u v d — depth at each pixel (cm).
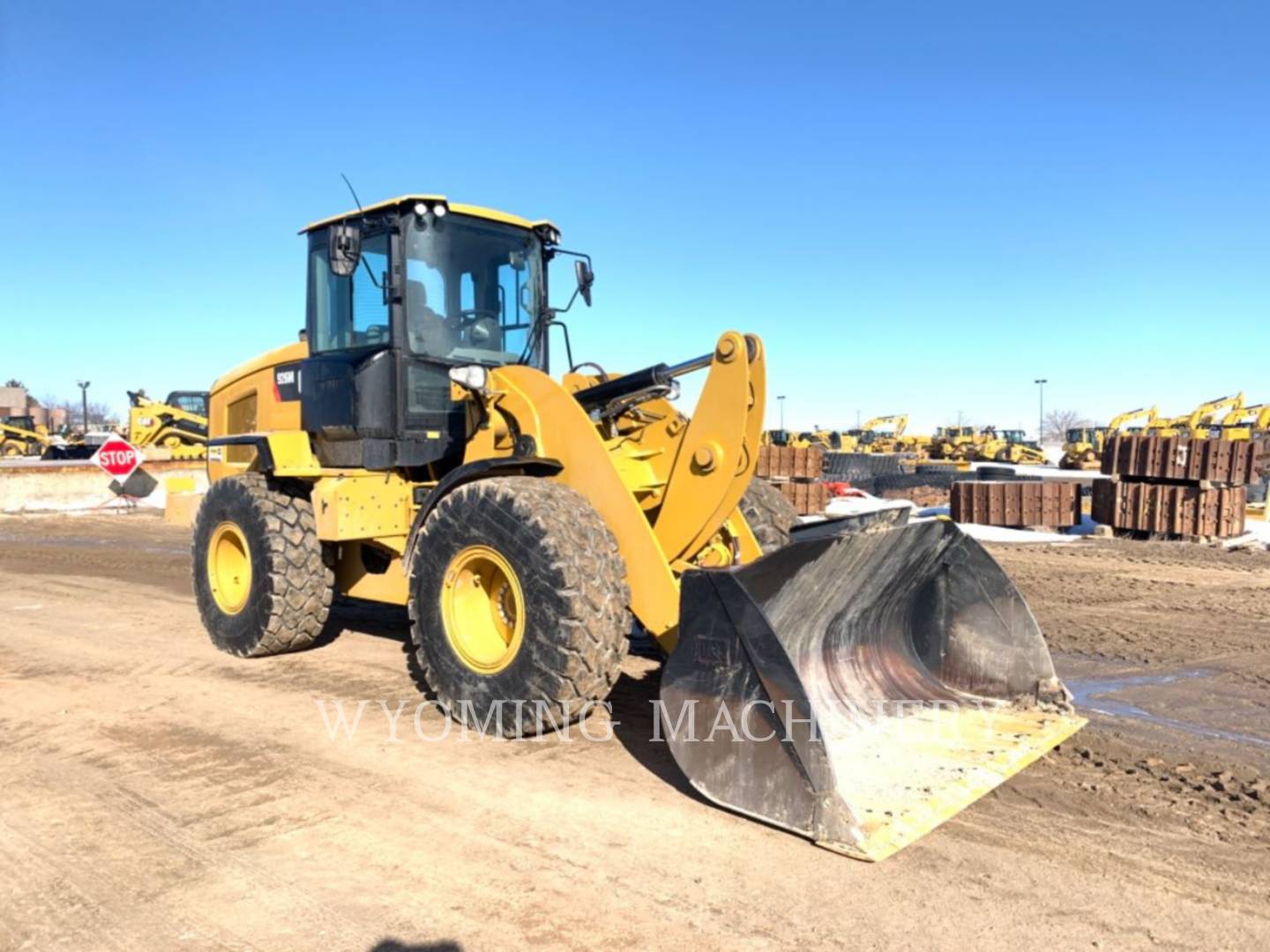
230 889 326
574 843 359
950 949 288
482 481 479
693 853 350
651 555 459
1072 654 675
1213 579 1002
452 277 598
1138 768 438
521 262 637
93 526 1597
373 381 578
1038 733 445
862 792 379
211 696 554
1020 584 966
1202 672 626
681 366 488
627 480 518
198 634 733
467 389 515
